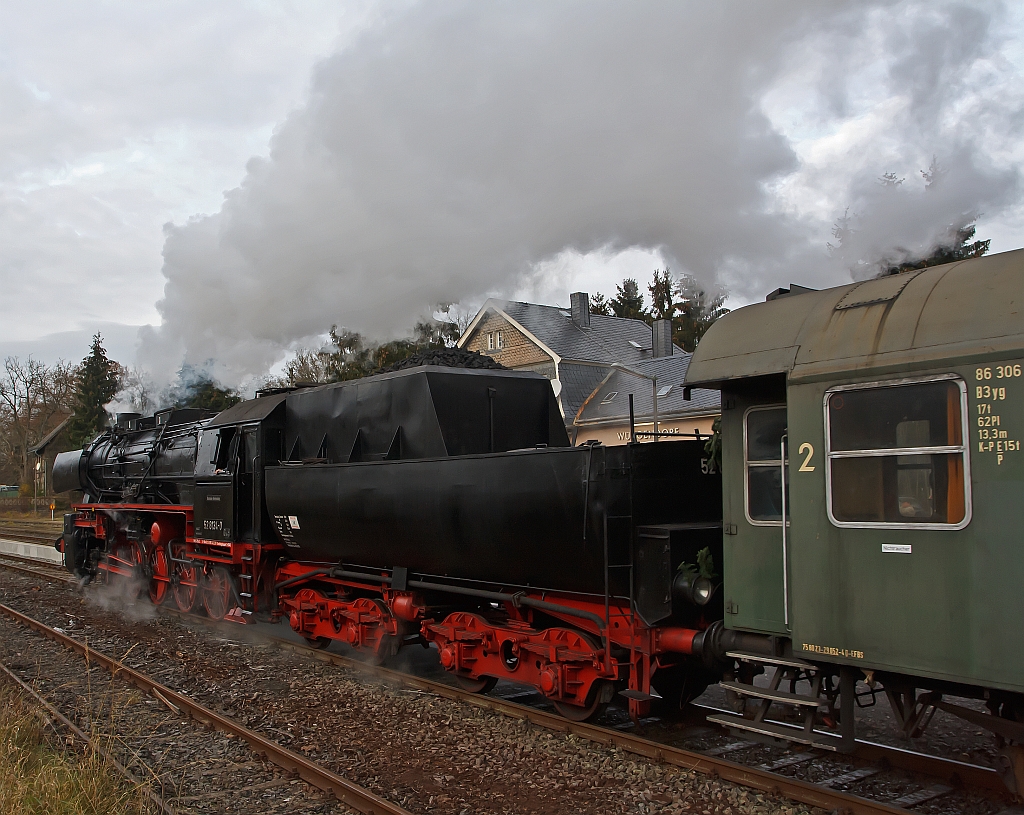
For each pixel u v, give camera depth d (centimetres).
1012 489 388
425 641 893
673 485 618
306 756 593
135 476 1496
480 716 682
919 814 450
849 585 451
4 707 676
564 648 651
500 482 668
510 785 532
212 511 1122
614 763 555
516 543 662
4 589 1606
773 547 509
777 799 484
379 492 800
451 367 828
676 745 601
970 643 400
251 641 1052
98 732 633
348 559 895
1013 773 430
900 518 431
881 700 717
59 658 965
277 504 970
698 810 481
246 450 1080
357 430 891
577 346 2230
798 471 477
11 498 5800
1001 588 390
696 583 559
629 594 598
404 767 571
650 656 585
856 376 450
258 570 1051
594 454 595
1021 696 416
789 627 489
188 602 1265
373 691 773
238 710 725
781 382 511
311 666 894
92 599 1474
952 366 412
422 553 767
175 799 513
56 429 5262
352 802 505
